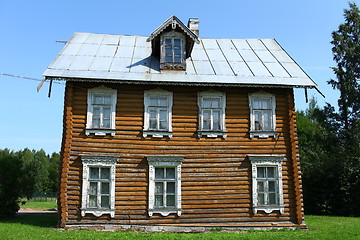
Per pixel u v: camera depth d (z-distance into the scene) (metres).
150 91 16.14
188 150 15.86
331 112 32.66
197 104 16.36
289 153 16.42
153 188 15.34
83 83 15.84
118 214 14.98
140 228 14.88
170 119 16.03
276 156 16.12
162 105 16.22
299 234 14.08
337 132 31.38
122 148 15.52
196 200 15.50
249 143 16.28
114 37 20.41
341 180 25.41
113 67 16.50
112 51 18.38
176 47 17.22
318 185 26.69
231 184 15.80
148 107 16.05
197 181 15.66
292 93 16.89
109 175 15.35
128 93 16.05
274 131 16.44
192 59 18.45
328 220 20.41
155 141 15.77
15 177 20.58
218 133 16.11
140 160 15.52
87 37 19.80
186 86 16.42
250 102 16.62
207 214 15.45
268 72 17.30
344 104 31.70
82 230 14.25
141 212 15.12
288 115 16.70
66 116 15.32
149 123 16.00
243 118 16.50
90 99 15.77
